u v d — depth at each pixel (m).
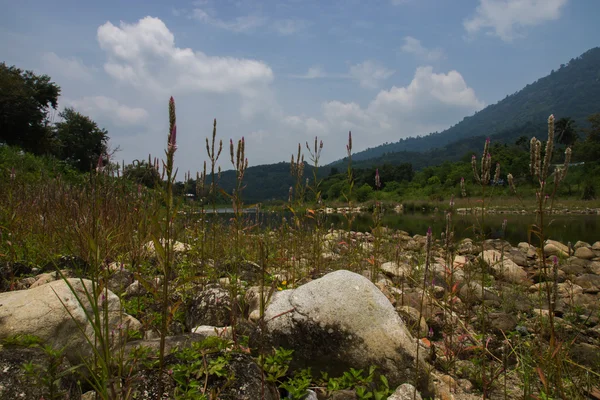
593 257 9.89
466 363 3.56
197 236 5.18
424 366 2.92
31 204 5.70
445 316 4.11
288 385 2.70
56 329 2.71
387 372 2.88
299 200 5.54
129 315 3.27
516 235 15.15
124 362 2.43
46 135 33.00
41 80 35.97
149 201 4.64
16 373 2.15
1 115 30.12
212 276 4.59
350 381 2.82
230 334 3.21
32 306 2.78
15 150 16.25
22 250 4.75
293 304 3.19
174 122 1.65
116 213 4.79
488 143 3.51
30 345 2.51
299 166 5.52
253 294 3.90
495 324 4.29
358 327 3.02
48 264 4.39
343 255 6.43
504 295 5.40
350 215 5.83
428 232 2.54
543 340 3.94
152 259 4.67
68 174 14.45
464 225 17.34
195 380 2.31
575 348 3.66
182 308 3.96
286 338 3.04
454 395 3.04
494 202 28.83
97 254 1.75
